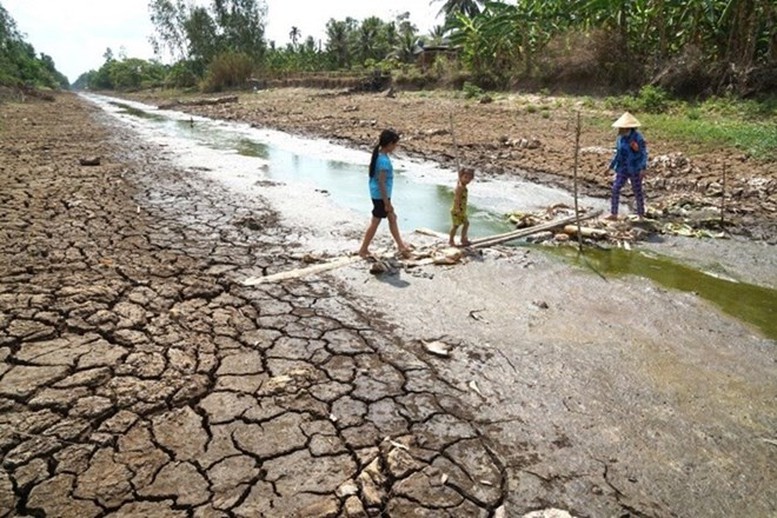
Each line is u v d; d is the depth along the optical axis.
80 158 13.58
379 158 6.25
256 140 18.92
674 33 23.33
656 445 3.36
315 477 2.97
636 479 3.07
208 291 5.49
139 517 2.65
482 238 7.43
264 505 2.76
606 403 3.79
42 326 4.50
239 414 3.50
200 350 4.29
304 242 7.37
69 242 6.82
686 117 17.95
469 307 5.36
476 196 10.31
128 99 61.88
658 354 4.50
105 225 7.69
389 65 41.38
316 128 21.39
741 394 3.94
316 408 3.60
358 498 2.81
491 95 28.42
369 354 4.36
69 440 3.17
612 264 6.70
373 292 5.66
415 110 25.34
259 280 5.85
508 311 5.29
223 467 3.02
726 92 19.78
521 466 3.14
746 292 5.86
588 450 3.30
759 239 7.66
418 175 12.29
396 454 3.12
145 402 3.56
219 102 40.78
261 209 9.05
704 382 4.09
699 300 5.63
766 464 3.22
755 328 5.01
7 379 3.74
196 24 63.19
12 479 2.87
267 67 57.00
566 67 26.70
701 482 3.06
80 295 5.14
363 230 8.05
